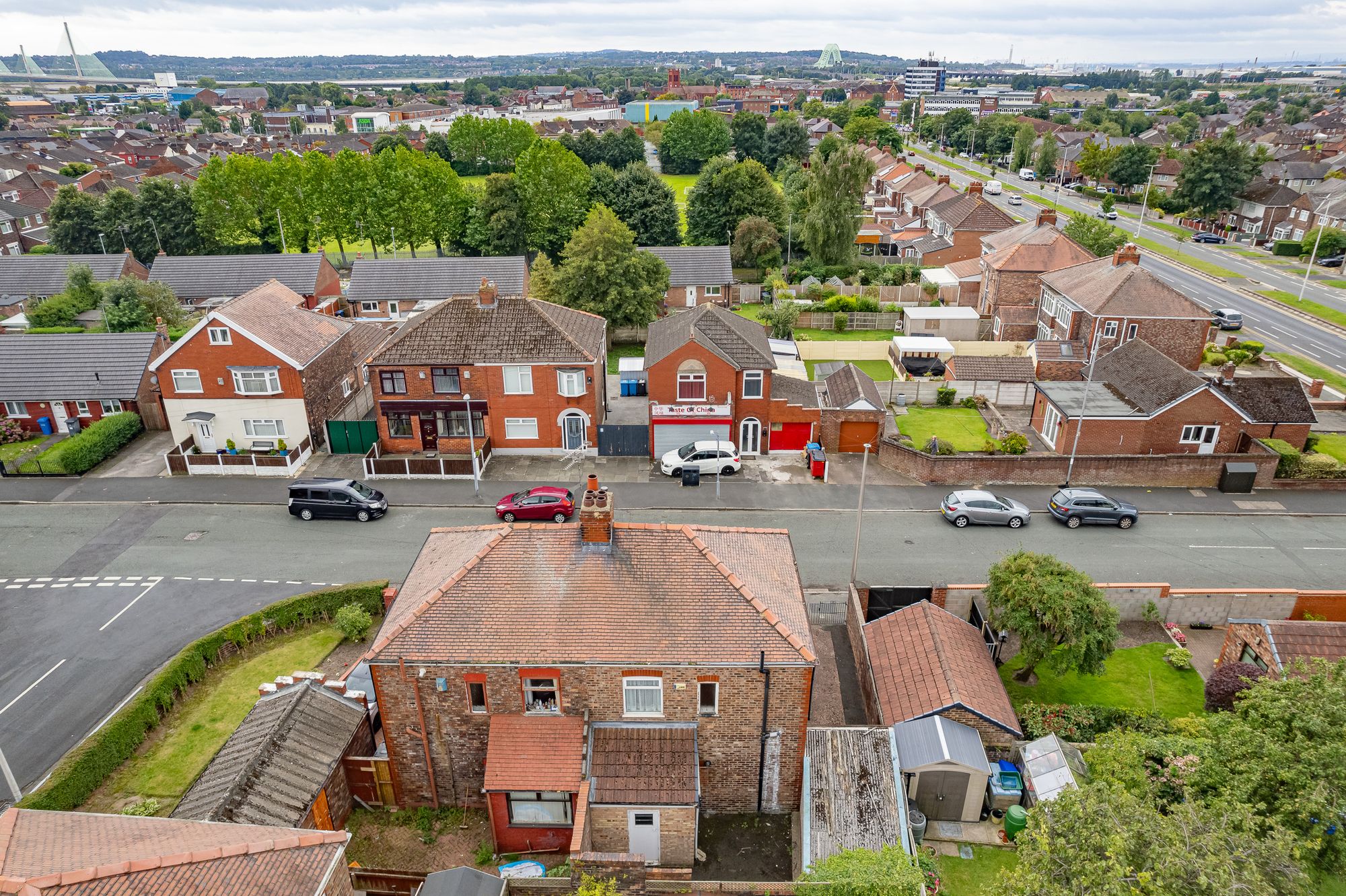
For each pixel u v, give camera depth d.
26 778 27.33
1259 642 30.42
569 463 51.19
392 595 32.03
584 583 25.20
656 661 23.66
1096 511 43.91
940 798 25.92
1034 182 168.00
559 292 73.50
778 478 49.47
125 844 17.20
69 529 43.06
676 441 51.25
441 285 79.69
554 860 24.25
